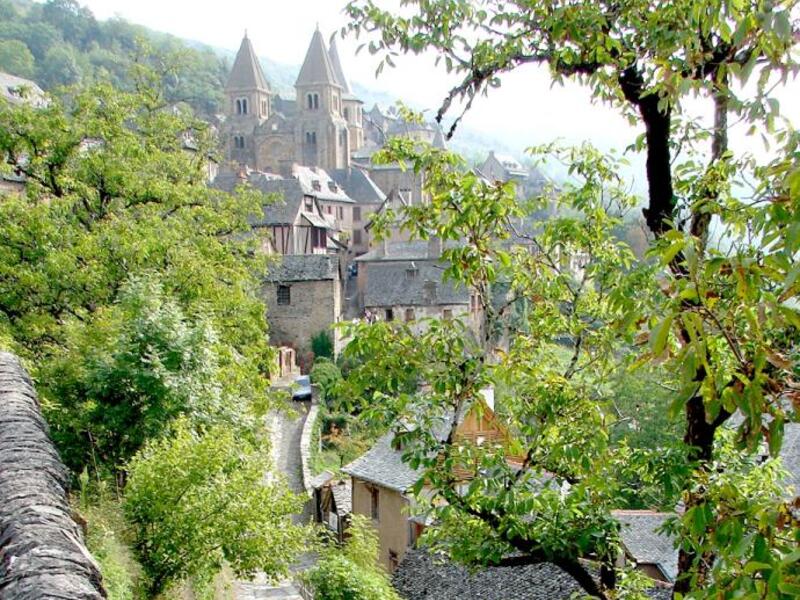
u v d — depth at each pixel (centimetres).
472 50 681
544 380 705
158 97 2622
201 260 2105
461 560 720
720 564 343
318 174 7950
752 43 425
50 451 591
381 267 5544
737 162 610
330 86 9625
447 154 712
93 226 2072
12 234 1898
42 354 1762
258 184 6581
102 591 387
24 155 2562
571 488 709
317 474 2958
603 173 787
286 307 4631
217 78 13062
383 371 672
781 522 346
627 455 682
